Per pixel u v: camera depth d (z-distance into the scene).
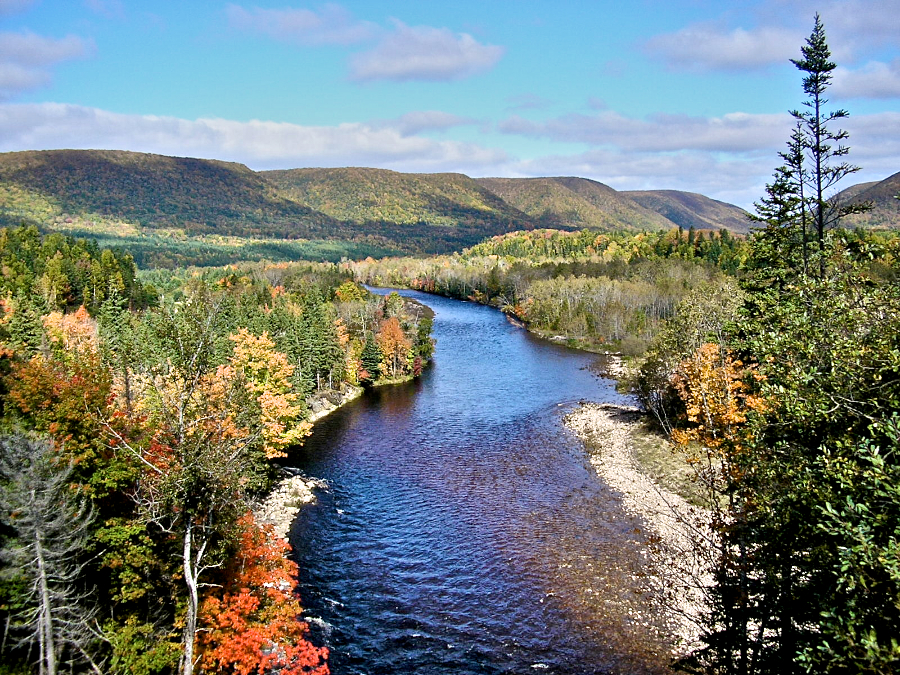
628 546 41.66
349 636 33.06
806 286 19.53
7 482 23.91
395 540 43.84
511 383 96.25
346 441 67.69
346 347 97.31
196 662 25.67
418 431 71.06
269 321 88.38
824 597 13.77
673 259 181.00
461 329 153.62
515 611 35.12
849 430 14.95
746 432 19.14
